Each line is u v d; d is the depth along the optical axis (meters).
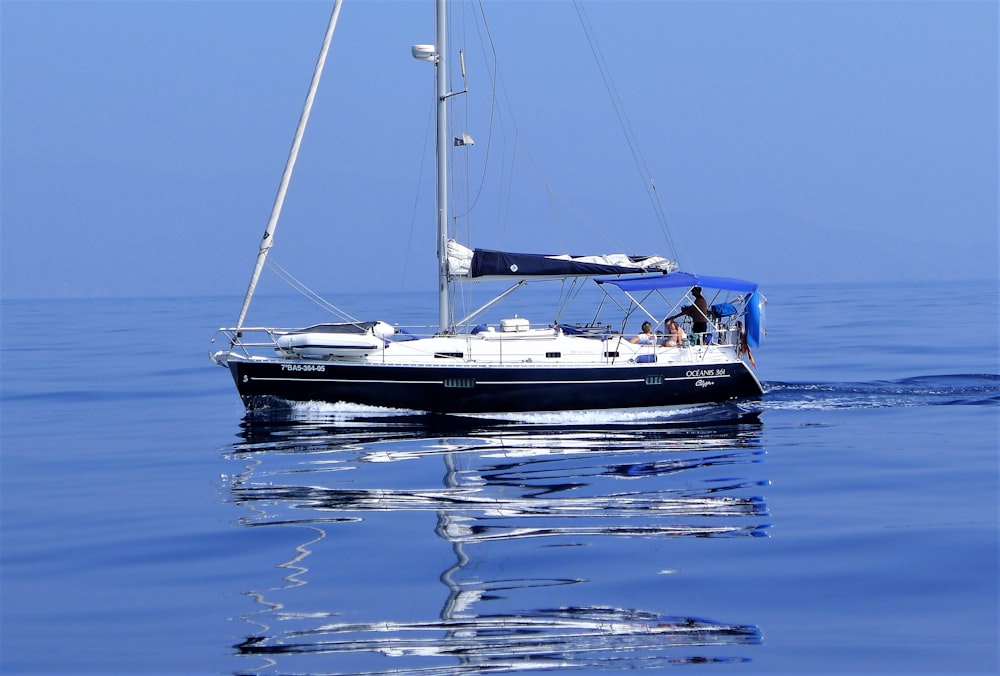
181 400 114.62
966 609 42.00
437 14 91.44
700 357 93.75
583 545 51.31
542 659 38.16
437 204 92.25
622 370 89.75
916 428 85.31
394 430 85.12
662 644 39.25
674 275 93.75
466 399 87.44
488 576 46.91
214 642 40.12
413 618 42.00
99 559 50.81
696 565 47.94
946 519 54.94
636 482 65.62
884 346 164.25
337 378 86.50
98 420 99.50
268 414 87.75
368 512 58.75
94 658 38.91
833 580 45.59
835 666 37.22
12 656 39.22
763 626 40.75
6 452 81.94
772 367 132.50
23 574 48.69
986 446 76.19
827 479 65.81
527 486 64.75
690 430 85.69
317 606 43.59
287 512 59.22
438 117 92.00
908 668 37.00
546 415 88.56
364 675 36.94
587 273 90.94
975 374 119.81
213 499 63.03
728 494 62.00
